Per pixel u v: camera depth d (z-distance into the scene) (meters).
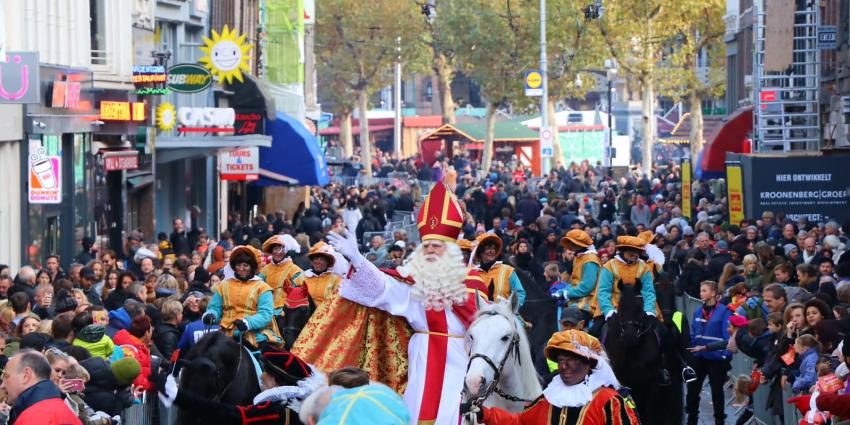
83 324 14.08
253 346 13.09
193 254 24.36
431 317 11.13
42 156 24.75
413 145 109.62
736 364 20.66
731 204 34.25
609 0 67.69
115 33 31.08
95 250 25.17
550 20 70.75
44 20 26.86
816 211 33.00
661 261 16.64
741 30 58.25
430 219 11.21
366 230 41.69
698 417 19.59
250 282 15.27
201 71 32.12
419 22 84.56
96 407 12.73
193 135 36.59
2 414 11.36
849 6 34.91
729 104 62.75
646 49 68.12
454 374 11.04
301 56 58.09
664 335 15.98
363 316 11.11
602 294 16.72
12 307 15.97
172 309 16.86
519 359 10.79
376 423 7.80
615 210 48.25
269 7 55.69
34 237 25.81
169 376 10.08
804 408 13.12
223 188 44.53
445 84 93.81
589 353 9.43
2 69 21.00
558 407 9.46
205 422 11.34
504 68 77.25
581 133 90.25
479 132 84.38
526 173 76.19
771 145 40.25
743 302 18.69
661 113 103.75
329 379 8.25
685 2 66.06
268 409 10.11
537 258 29.16
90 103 28.45
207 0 40.56
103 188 30.41
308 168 42.97
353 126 106.81
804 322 15.83
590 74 82.06
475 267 15.32
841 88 35.66
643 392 15.77
